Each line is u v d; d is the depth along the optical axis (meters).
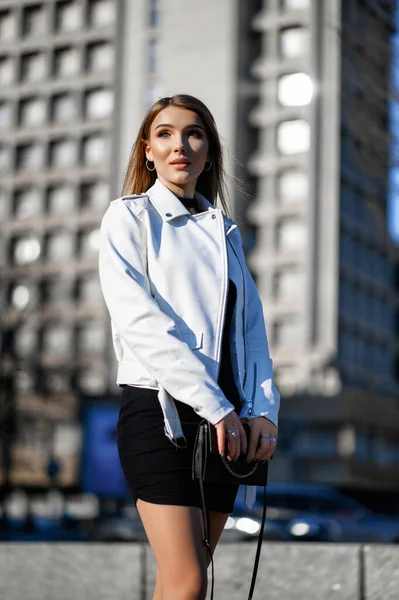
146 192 3.05
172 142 2.95
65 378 71.19
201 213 2.94
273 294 69.50
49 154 79.06
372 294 73.69
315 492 22.14
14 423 43.50
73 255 76.31
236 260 2.95
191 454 2.63
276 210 70.12
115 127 76.12
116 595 5.19
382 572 4.86
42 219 77.88
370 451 54.81
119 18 77.12
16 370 42.34
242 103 71.75
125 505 32.09
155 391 2.67
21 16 81.25
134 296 2.67
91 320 74.31
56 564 5.26
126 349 2.77
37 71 80.56
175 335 2.61
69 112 79.06
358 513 22.30
